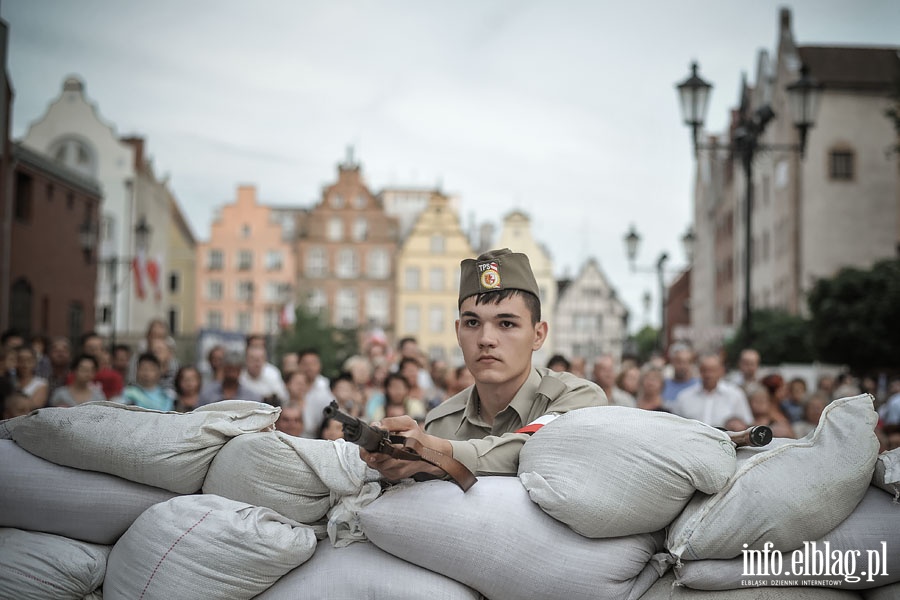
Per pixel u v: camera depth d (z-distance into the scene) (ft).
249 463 9.75
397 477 9.26
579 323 290.35
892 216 141.79
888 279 108.06
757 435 9.93
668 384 38.14
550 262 258.78
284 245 242.37
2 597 9.72
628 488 9.38
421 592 9.41
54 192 121.39
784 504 9.52
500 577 9.39
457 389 34.83
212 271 241.96
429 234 244.63
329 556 9.75
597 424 9.72
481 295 10.81
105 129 210.59
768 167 159.94
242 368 31.89
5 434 10.44
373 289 242.58
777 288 153.48
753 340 124.36
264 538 9.43
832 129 142.72
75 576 9.89
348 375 32.65
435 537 9.34
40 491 10.04
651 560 10.03
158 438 9.93
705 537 9.56
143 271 124.88
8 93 101.91
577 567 9.44
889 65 146.10
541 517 9.53
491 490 9.57
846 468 9.78
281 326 201.87
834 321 108.78
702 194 225.35
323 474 9.64
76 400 31.22
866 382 65.00
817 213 142.31
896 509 9.98
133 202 209.15
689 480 9.51
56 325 122.21
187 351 192.44
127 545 9.75
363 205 244.01
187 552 9.42
